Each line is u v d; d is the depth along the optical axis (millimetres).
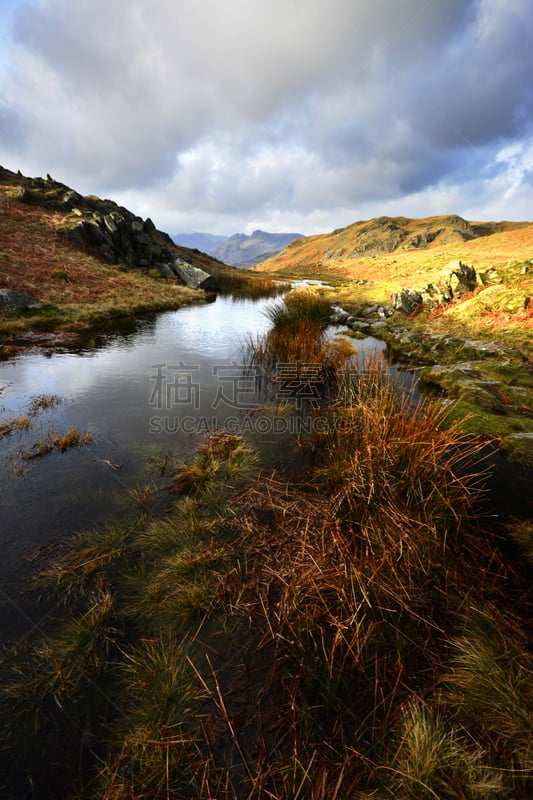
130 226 28797
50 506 3299
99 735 1676
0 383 6625
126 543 2861
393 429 3445
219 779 1542
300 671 1912
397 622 2105
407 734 1566
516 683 1670
